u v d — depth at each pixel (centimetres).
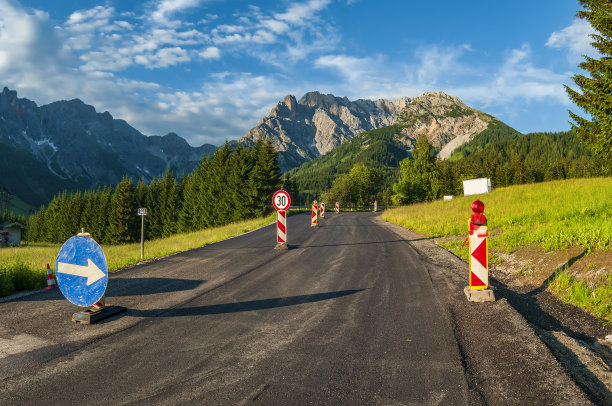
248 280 795
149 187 8900
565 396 309
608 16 1605
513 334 450
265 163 5978
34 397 318
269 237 1711
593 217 1120
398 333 466
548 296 643
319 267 934
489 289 604
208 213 7050
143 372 365
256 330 486
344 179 10869
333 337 456
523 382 334
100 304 562
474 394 315
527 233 1060
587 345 450
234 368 372
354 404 302
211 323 517
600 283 621
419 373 356
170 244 1873
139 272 902
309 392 322
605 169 1809
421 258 1022
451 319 513
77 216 9700
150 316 553
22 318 551
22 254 2025
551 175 11556
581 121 1822
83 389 331
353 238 1588
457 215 1978
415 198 7575
